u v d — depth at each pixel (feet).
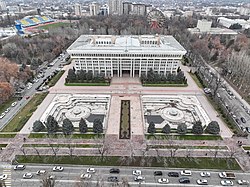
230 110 442.09
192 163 315.37
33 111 442.91
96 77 566.77
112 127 393.91
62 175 297.12
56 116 433.89
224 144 353.72
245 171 303.89
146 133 378.12
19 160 319.88
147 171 304.30
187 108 462.19
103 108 466.29
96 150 341.00
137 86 547.90
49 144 351.25
